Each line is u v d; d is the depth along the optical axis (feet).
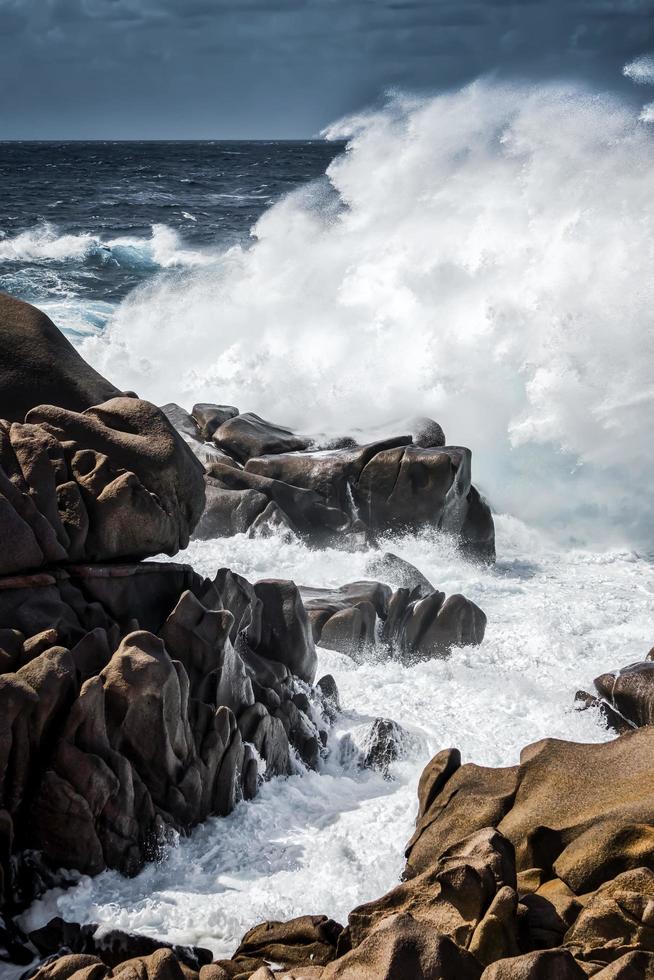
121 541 21.15
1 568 19.47
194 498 22.98
